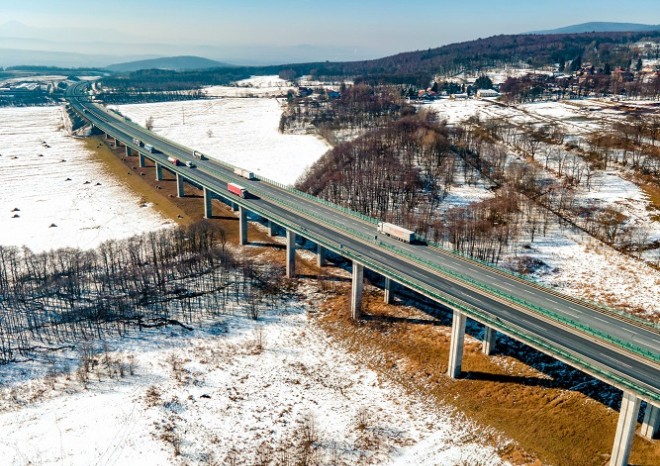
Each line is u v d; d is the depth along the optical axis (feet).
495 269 320.91
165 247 440.45
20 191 635.66
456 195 565.94
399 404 274.16
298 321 355.77
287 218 417.08
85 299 374.43
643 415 247.50
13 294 377.09
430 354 309.83
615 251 434.30
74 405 273.54
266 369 306.35
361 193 548.72
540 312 266.98
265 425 261.03
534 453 235.81
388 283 361.51
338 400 279.08
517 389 274.77
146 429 256.11
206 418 265.34
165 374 300.40
